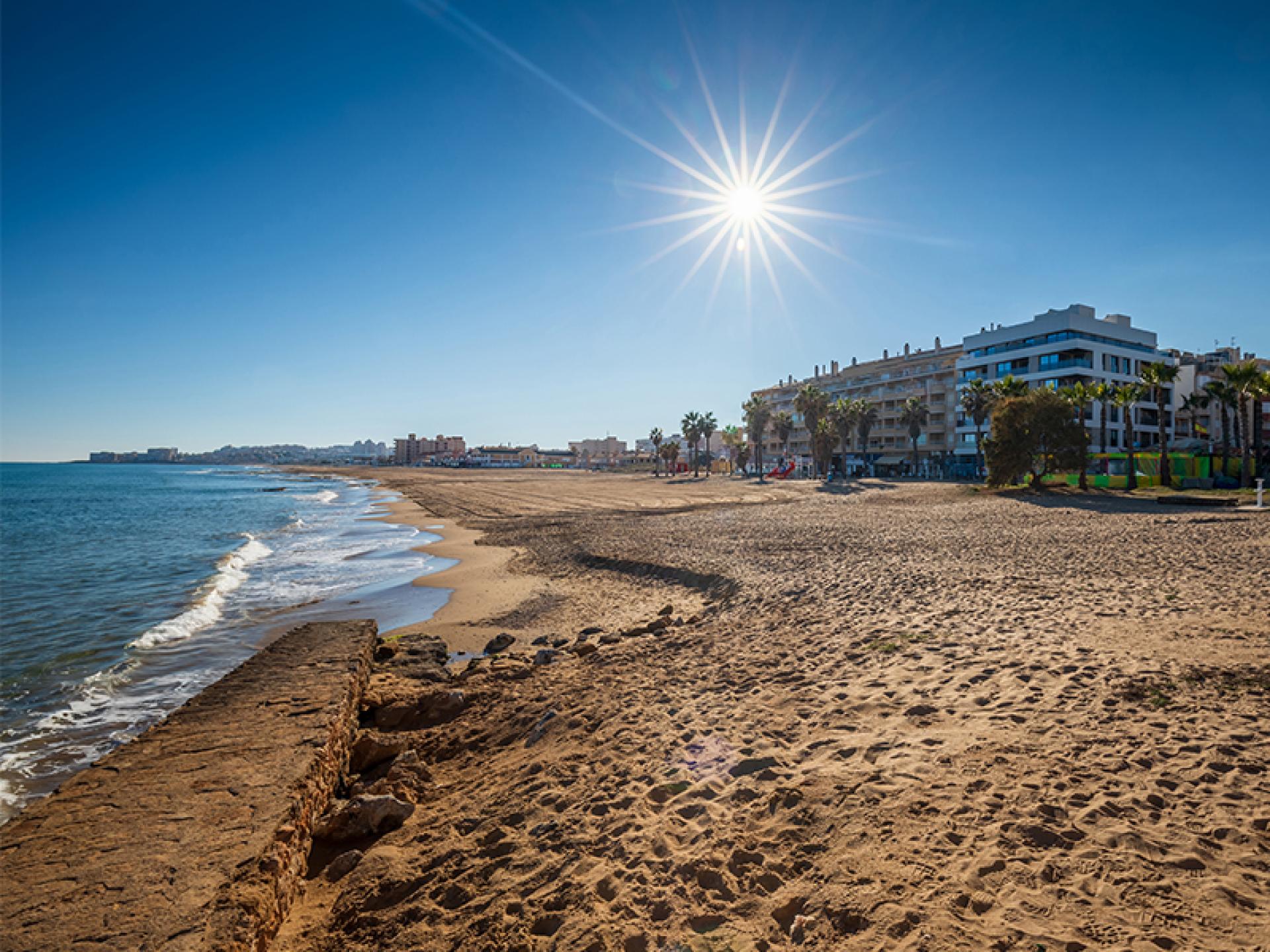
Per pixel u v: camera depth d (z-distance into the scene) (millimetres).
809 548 19234
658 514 36719
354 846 5473
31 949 3713
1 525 39781
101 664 11602
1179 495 31797
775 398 115062
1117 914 3096
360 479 131250
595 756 6109
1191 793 4086
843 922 3252
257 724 7246
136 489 88250
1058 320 61031
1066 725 5254
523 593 17000
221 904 4090
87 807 5422
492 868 4469
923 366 85250
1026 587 11203
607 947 3387
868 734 5582
